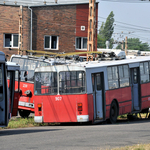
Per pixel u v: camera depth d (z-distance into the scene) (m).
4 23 82.94
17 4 84.19
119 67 43.94
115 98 42.31
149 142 23.44
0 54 28.89
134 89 47.56
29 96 47.16
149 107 50.19
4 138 25.55
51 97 37.56
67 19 91.50
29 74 47.78
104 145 22.00
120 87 43.69
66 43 91.94
